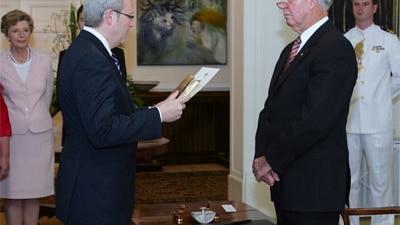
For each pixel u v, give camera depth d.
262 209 5.00
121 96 2.18
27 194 3.82
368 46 4.21
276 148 2.57
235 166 5.21
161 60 7.91
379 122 4.21
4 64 3.78
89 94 2.07
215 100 7.76
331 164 2.58
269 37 4.96
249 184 4.99
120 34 2.23
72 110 2.17
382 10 4.64
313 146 2.58
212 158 8.00
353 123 4.26
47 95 3.92
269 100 2.80
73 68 2.11
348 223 2.77
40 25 6.82
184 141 7.92
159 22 7.86
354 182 4.34
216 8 7.99
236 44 5.12
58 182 2.23
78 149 2.18
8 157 3.70
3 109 3.65
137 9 7.80
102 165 2.17
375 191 4.31
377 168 4.26
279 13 4.95
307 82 2.59
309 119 2.48
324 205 2.55
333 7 4.64
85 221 2.15
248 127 5.00
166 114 2.18
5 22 3.76
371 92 4.20
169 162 7.88
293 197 2.59
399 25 4.66
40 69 3.86
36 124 3.81
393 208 2.82
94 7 2.16
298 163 2.60
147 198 6.00
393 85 4.25
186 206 3.25
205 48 8.00
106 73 2.10
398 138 4.67
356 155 4.31
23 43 3.76
